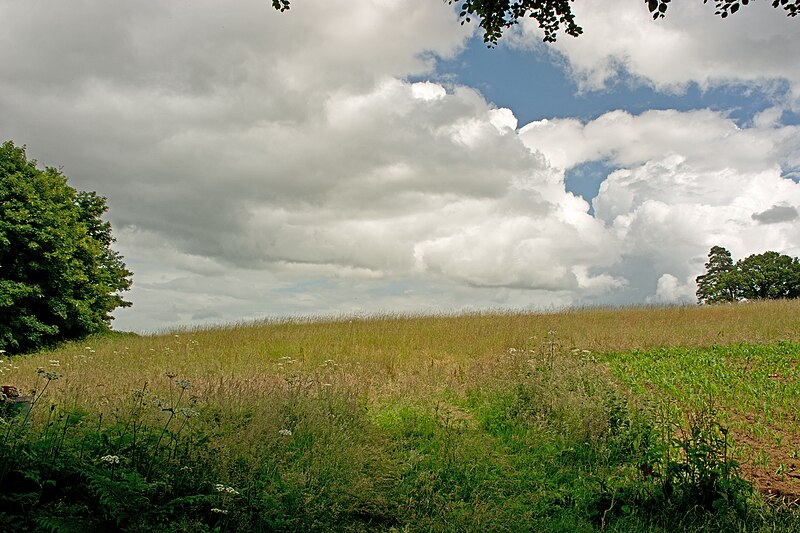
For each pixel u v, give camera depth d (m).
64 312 25.70
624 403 8.56
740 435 8.83
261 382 10.72
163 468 5.37
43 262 24.83
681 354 15.78
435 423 8.70
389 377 12.47
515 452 7.88
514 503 6.11
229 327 22.62
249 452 6.27
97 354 17.70
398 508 5.80
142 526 4.29
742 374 13.17
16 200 23.97
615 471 6.89
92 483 4.46
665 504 5.92
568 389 9.59
